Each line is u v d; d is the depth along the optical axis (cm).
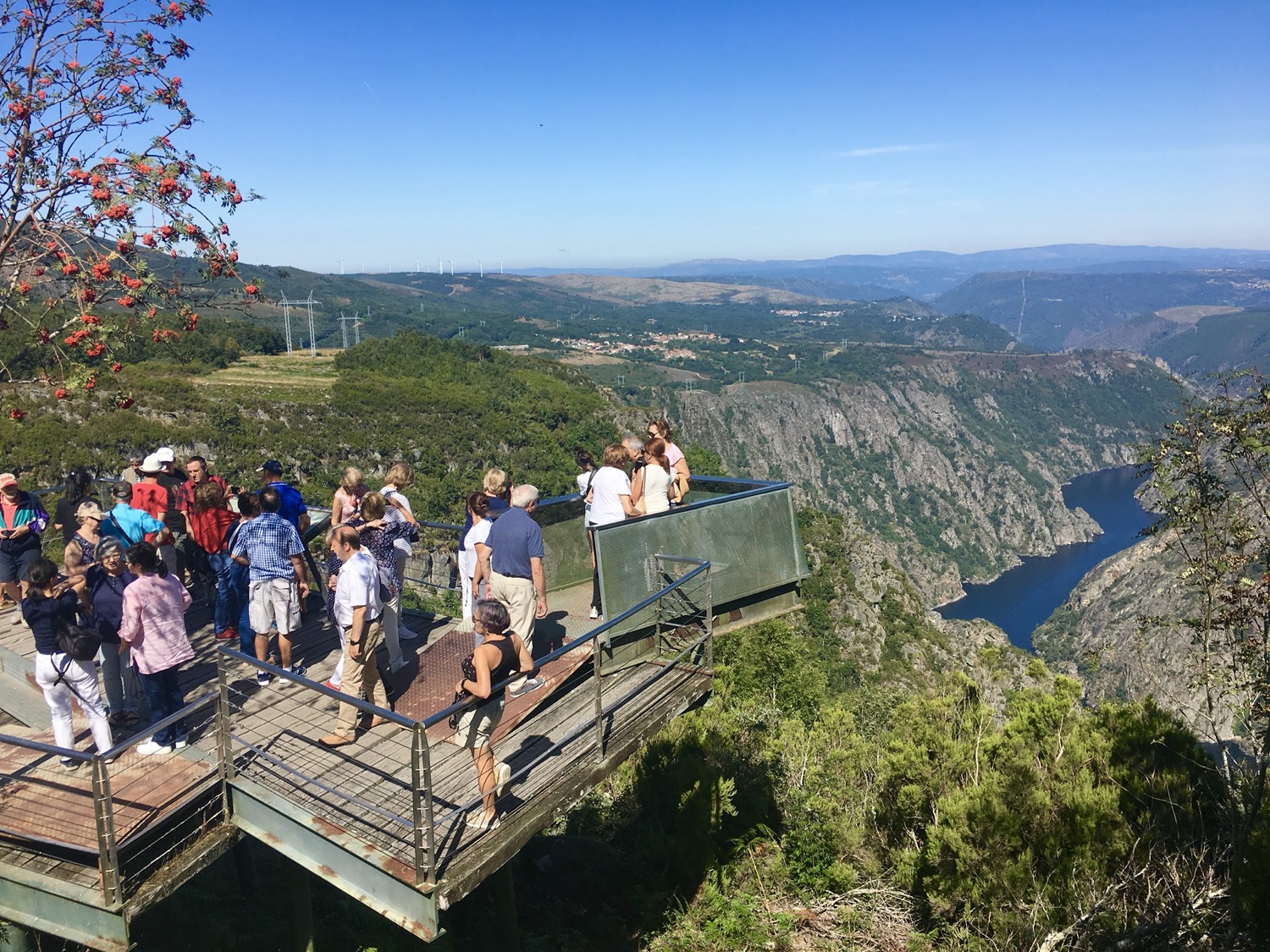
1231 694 877
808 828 1105
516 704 744
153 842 613
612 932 974
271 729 745
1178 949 751
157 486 1055
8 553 1014
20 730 791
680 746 1264
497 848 587
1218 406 942
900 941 960
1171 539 1006
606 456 898
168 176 903
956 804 959
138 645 702
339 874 593
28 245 935
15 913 605
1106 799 888
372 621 716
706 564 827
